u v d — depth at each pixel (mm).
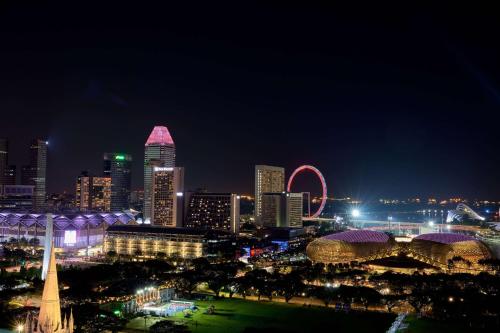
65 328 178250
